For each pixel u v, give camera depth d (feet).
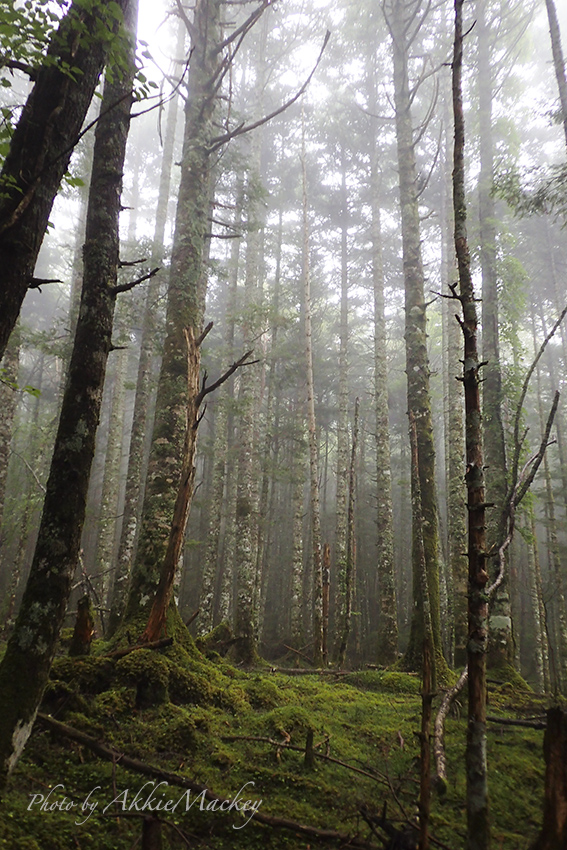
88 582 34.12
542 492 65.26
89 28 13.03
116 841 10.77
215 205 34.14
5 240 11.10
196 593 77.30
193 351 20.07
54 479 11.84
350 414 88.43
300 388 75.66
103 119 15.43
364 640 77.20
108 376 81.92
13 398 38.68
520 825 12.35
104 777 12.95
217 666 23.77
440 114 70.44
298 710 18.10
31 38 12.83
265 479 62.49
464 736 17.47
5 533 55.57
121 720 16.06
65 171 12.66
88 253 14.01
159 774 12.46
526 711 21.99
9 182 11.37
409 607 83.51
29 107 12.13
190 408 19.84
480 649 8.86
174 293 27.45
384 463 45.88
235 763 14.58
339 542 59.72
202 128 30.04
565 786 8.55
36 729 14.39
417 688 25.11
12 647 10.62
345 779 14.29
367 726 18.60
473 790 8.43
